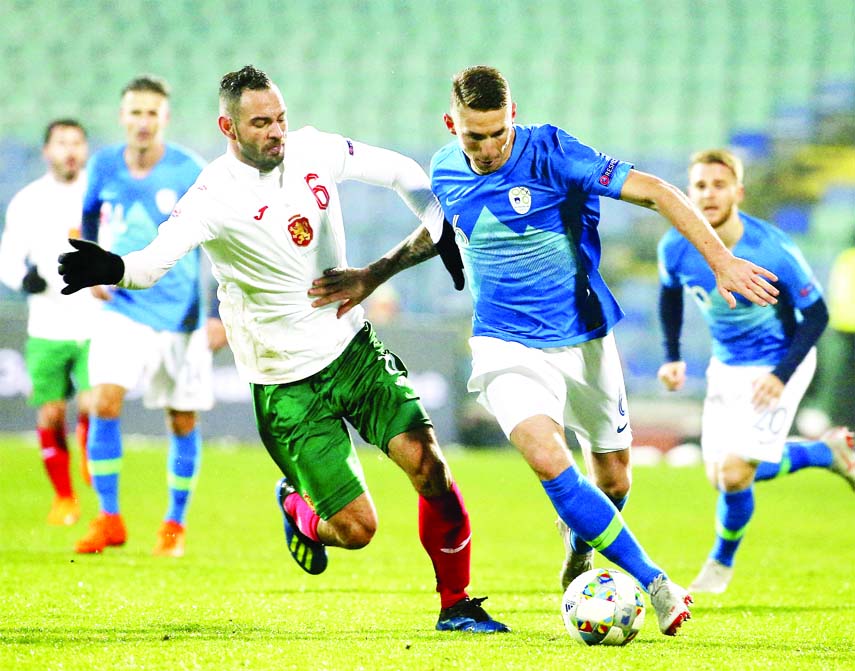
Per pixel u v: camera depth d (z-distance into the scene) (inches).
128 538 1205.1
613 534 650.8
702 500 1710.1
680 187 3201.3
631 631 638.5
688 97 3385.8
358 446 2361.0
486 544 1239.5
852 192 3046.3
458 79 648.4
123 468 1871.3
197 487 1690.5
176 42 3459.6
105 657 589.6
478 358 701.3
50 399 1305.4
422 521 686.5
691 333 2632.9
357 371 692.1
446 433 2299.5
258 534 1261.1
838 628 737.6
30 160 2992.1
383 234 2918.3
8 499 1523.1
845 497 1833.2
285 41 3476.9
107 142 3287.4
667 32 3506.4
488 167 668.1
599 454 749.9
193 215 647.8
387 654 603.8
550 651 617.6
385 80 3427.7
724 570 971.9
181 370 1093.1
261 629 692.1
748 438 967.0
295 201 664.4
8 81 3393.2
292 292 679.1
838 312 2310.5
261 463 2005.4
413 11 3521.2
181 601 804.0
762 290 617.6
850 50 3452.3
